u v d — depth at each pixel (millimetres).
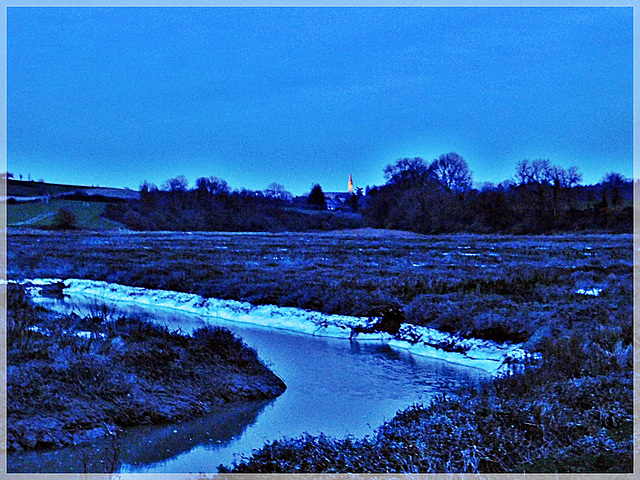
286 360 18312
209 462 10617
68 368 14000
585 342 15336
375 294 25234
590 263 35594
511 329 19094
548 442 9656
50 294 32125
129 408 12867
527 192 89062
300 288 27375
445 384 15633
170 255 46250
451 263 38156
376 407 13578
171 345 16562
